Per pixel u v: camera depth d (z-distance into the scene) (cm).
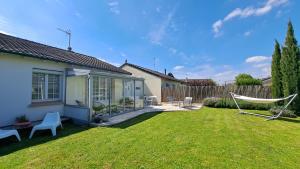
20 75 780
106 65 1557
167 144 576
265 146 571
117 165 423
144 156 477
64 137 660
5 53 704
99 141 605
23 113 789
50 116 790
